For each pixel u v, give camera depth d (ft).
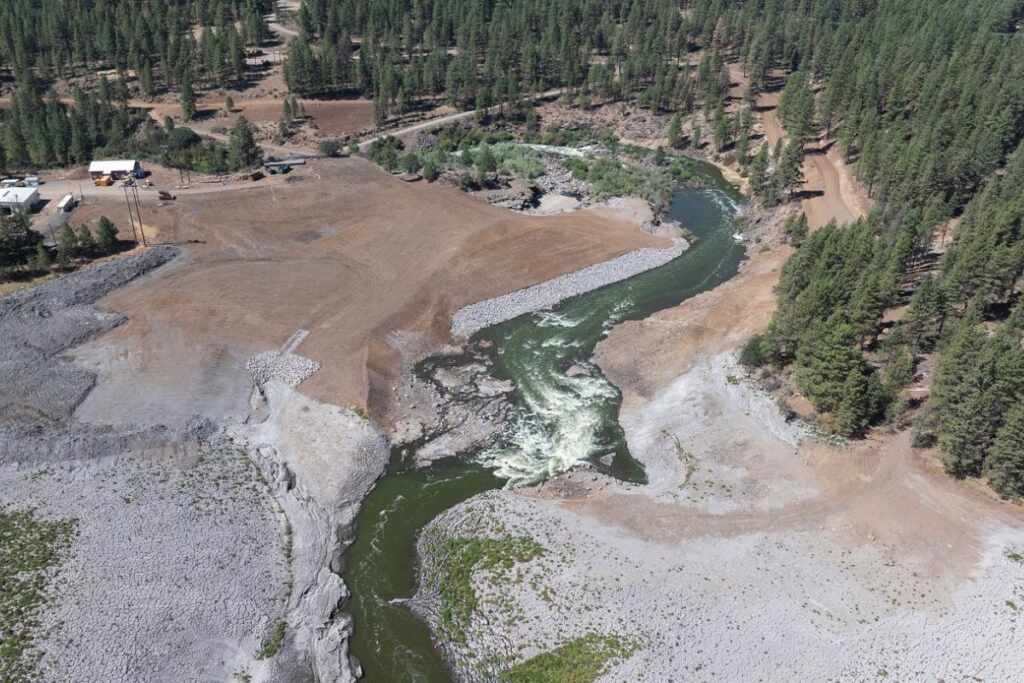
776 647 207.51
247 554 238.68
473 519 251.80
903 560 230.68
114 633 211.20
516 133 634.43
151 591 223.51
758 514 248.52
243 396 303.89
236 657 210.38
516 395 318.04
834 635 210.38
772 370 314.14
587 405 312.29
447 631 219.00
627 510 252.62
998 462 245.65
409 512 260.62
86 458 267.59
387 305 364.17
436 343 348.38
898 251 331.16
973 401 242.78
